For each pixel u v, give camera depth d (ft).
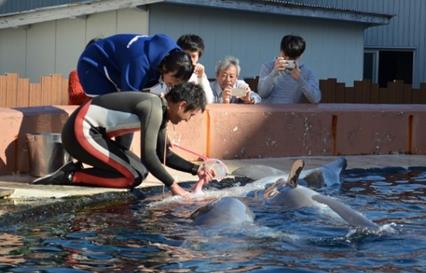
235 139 32.17
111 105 24.03
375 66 79.41
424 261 16.88
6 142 26.30
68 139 24.30
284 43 34.91
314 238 18.56
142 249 17.58
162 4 56.59
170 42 25.13
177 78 24.11
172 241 18.29
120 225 19.94
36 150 25.70
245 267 16.22
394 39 78.74
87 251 17.38
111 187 24.32
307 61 67.00
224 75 34.09
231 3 58.39
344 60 70.64
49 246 17.75
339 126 34.40
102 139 24.23
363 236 18.83
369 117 35.09
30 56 65.98
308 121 33.65
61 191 23.49
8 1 73.61
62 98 45.39
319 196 21.66
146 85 24.97
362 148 35.12
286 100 35.55
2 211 20.29
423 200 24.50
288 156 33.40
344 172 29.86
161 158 24.63
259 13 62.85
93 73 25.72
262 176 26.94
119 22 58.54
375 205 23.50
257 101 35.70
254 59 63.46
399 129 36.01
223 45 61.00
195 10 58.85
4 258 16.67
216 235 18.80
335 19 66.64
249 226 19.60
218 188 25.58
